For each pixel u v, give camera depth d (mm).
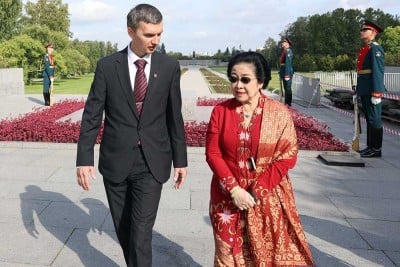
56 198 4516
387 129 9547
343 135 8719
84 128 2584
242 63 2195
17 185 4949
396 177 5516
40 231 3689
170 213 4129
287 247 2273
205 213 4145
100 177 5250
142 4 2420
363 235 3688
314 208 4344
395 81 14688
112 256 3268
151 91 2541
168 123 2719
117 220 2748
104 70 2539
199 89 21578
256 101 2299
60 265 3115
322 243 3518
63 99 15633
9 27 33219
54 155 6441
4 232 3658
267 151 2250
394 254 3332
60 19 40875
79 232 3682
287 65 13039
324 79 21250
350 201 4574
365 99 6539
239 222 2287
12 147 6949
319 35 68250
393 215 4176
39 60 28453
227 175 2242
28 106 13430
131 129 2553
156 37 2410
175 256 3266
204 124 8031
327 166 6023
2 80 17188
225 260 2285
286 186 2312
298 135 7098
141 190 2611
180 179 2752
